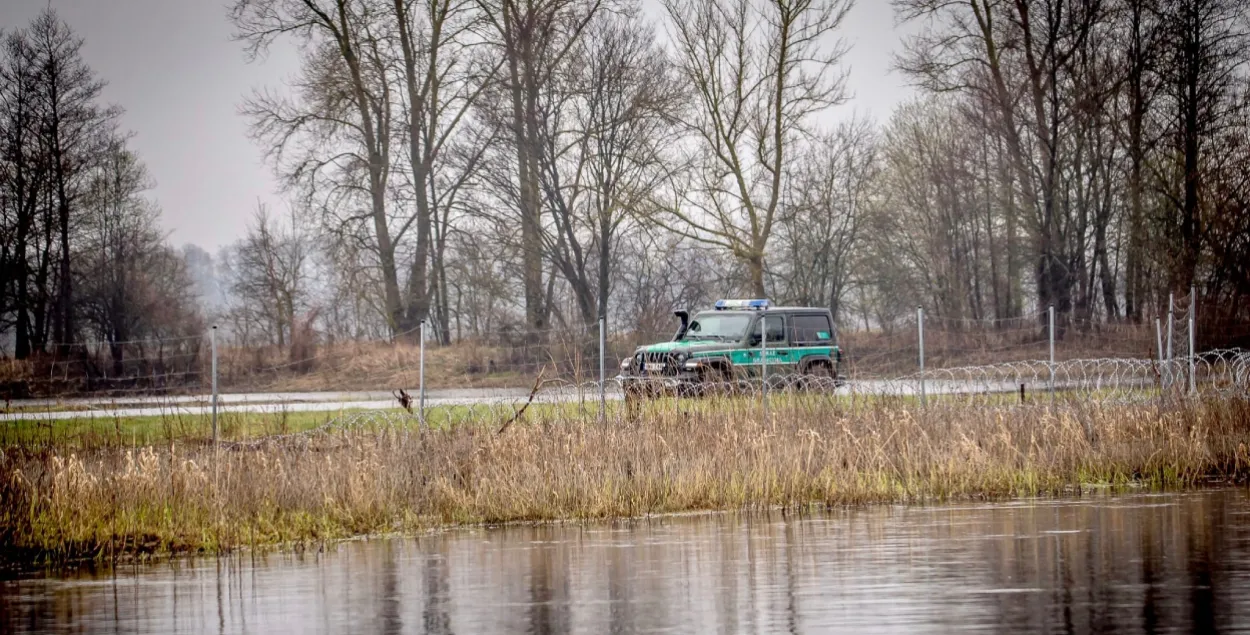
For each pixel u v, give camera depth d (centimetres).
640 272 6588
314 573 1866
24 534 2011
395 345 5872
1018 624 1454
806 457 2598
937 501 2533
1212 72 6288
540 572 1844
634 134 6284
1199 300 5103
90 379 5056
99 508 2091
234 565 1947
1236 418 2895
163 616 1596
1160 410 2898
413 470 2433
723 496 2478
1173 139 6359
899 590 1656
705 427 2670
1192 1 6284
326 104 6600
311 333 5988
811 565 1852
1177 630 1413
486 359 5494
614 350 5269
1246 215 5894
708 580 1758
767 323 4178
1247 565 1783
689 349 3994
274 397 4456
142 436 2930
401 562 1947
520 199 6366
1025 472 2658
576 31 6400
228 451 2397
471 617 1559
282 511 2220
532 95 6384
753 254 6438
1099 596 1594
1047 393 3186
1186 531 2081
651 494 2442
